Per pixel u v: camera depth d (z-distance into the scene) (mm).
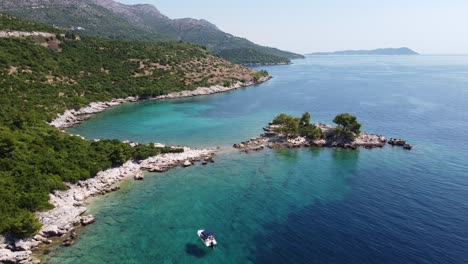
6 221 47719
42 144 73375
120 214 58312
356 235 52094
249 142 100188
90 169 69375
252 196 66312
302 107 154250
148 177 74375
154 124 123062
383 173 77062
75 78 156375
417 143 98750
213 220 57219
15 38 156375
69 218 54250
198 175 76438
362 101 166750
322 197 65562
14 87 121500
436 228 53500
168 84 186500
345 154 91250
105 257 46656
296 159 87562
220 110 148750
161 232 53219
